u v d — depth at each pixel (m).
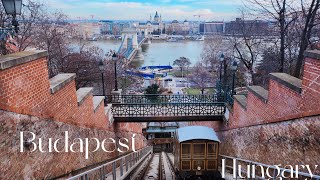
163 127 35.50
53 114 6.52
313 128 6.36
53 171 6.41
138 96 17.05
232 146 12.88
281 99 7.84
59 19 25.41
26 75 5.40
